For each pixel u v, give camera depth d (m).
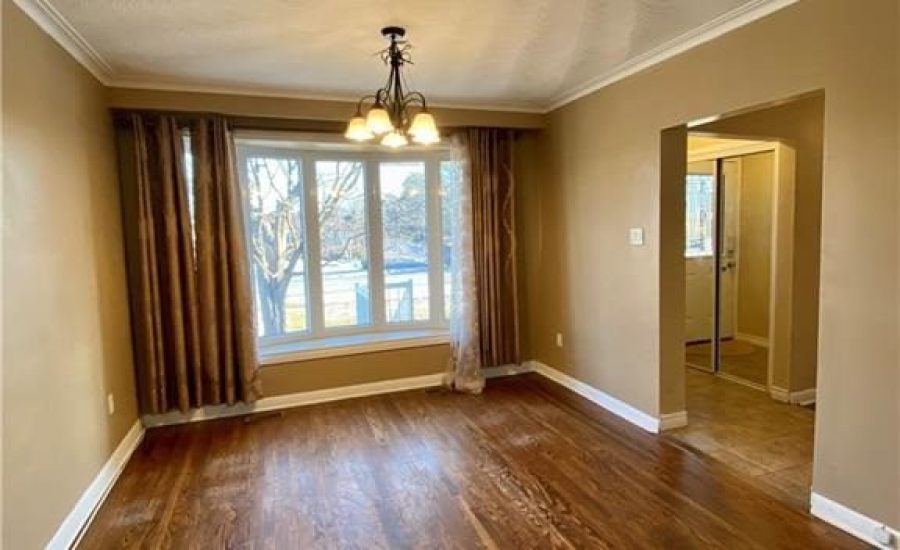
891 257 2.19
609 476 3.02
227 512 2.73
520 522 2.58
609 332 4.04
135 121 3.64
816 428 2.53
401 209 5.03
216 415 4.09
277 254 4.66
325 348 4.45
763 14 2.66
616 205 3.86
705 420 3.81
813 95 2.54
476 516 2.65
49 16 2.49
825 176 2.42
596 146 4.03
